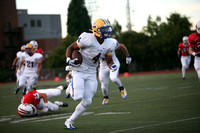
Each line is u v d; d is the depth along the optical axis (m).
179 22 80.75
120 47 23.48
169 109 20.20
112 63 16.16
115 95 31.44
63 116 19.34
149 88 36.88
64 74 90.25
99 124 16.38
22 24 148.38
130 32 90.56
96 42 15.19
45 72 90.62
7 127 16.62
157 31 91.94
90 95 15.56
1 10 118.62
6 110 23.70
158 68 93.06
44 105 19.41
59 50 97.50
